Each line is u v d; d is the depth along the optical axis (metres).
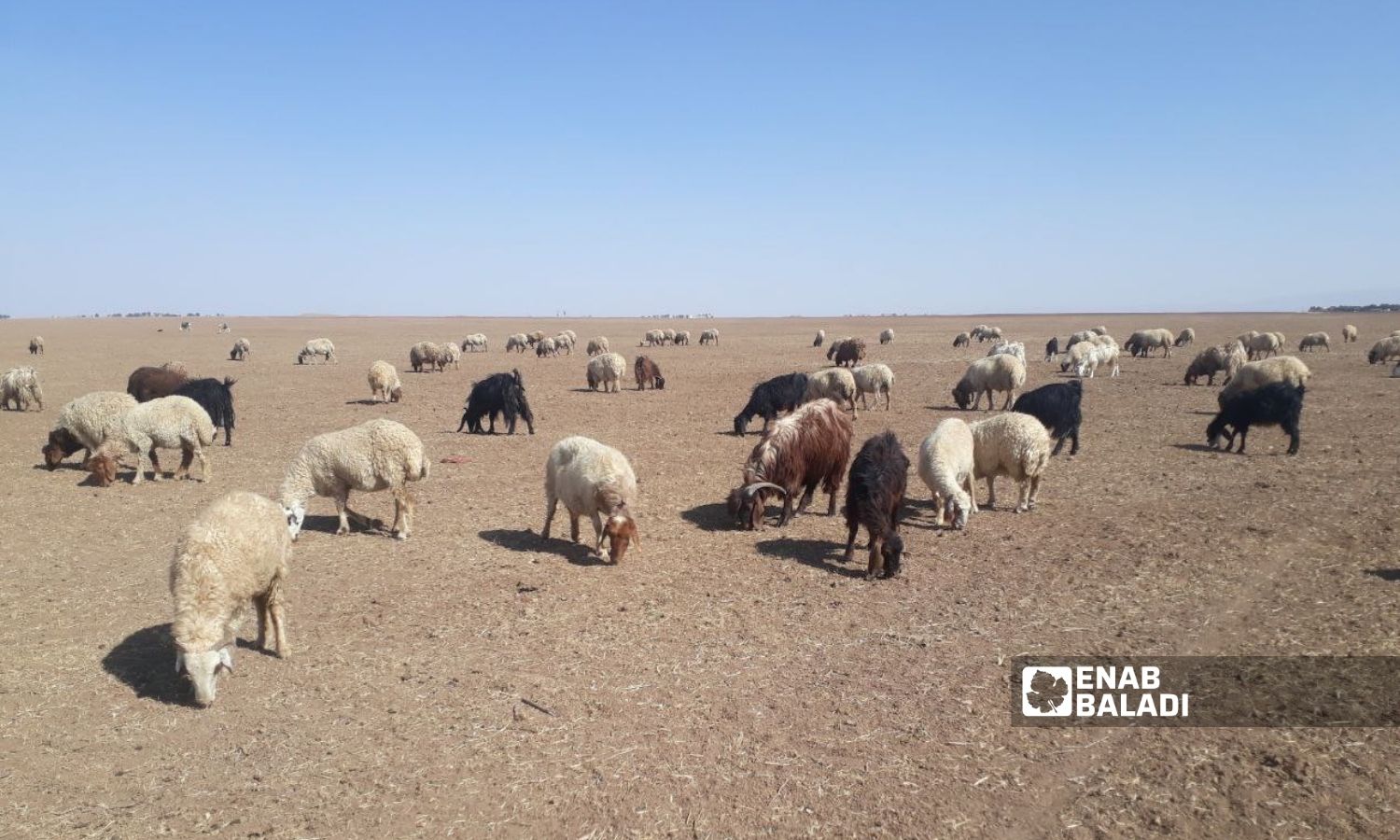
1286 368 23.30
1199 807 5.22
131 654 7.78
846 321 179.25
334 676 7.34
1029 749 5.96
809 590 9.38
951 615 8.53
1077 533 11.41
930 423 22.48
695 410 27.38
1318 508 12.33
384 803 5.45
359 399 30.80
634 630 8.30
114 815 5.34
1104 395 28.70
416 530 12.23
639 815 5.28
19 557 10.77
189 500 13.99
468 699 6.86
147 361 49.25
